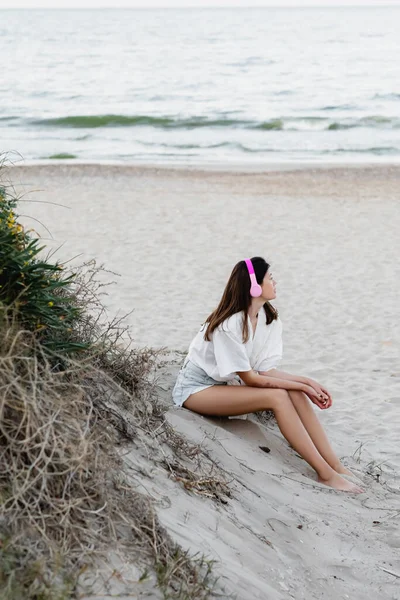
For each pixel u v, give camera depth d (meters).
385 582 3.23
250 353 4.33
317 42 75.12
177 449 3.61
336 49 64.81
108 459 2.79
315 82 41.00
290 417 4.21
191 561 2.67
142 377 4.04
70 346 3.13
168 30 107.56
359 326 7.89
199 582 2.61
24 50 68.19
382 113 29.38
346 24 124.88
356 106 31.55
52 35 96.81
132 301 8.69
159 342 7.24
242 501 3.53
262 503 3.61
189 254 10.84
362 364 6.86
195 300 8.76
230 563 2.87
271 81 41.69
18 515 2.38
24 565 2.25
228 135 25.16
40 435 2.51
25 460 2.55
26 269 3.01
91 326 3.90
